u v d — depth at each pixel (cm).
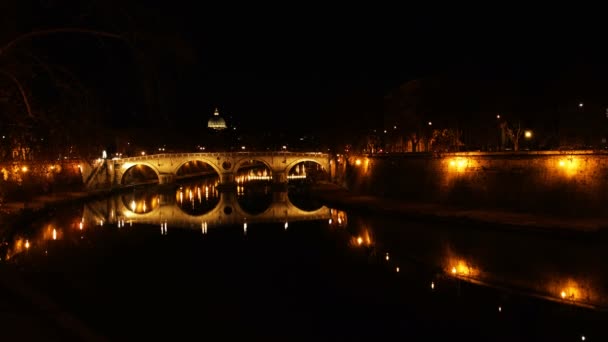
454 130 11075
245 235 7731
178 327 3425
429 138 11850
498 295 4344
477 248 6150
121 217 10119
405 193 9950
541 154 7369
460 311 3962
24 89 2381
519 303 4097
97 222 9250
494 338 3347
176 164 16125
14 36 2206
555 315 3844
